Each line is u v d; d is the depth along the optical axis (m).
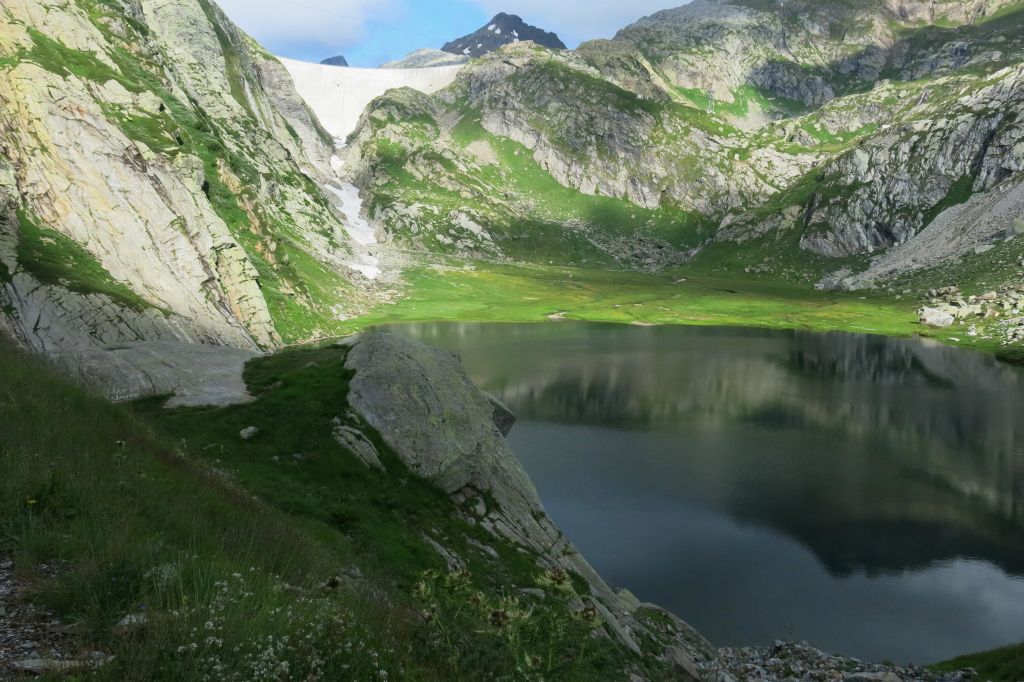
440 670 9.71
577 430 66.62
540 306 180.12
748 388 85.62
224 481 17.72
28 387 15.38
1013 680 22.36
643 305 185.88
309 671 7.09
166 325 67.06
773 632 32.34
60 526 8.84
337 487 22.30
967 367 100.62
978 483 52.50
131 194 76.56
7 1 86.88
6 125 69.50
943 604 35.19
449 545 21.44
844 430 66.88
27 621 6.81
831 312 171.38
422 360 30.41
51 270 60.62
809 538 42.66
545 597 20.36
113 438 14.98
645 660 19.75
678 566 38.72
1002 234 194.75
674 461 57.06
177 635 6.57
